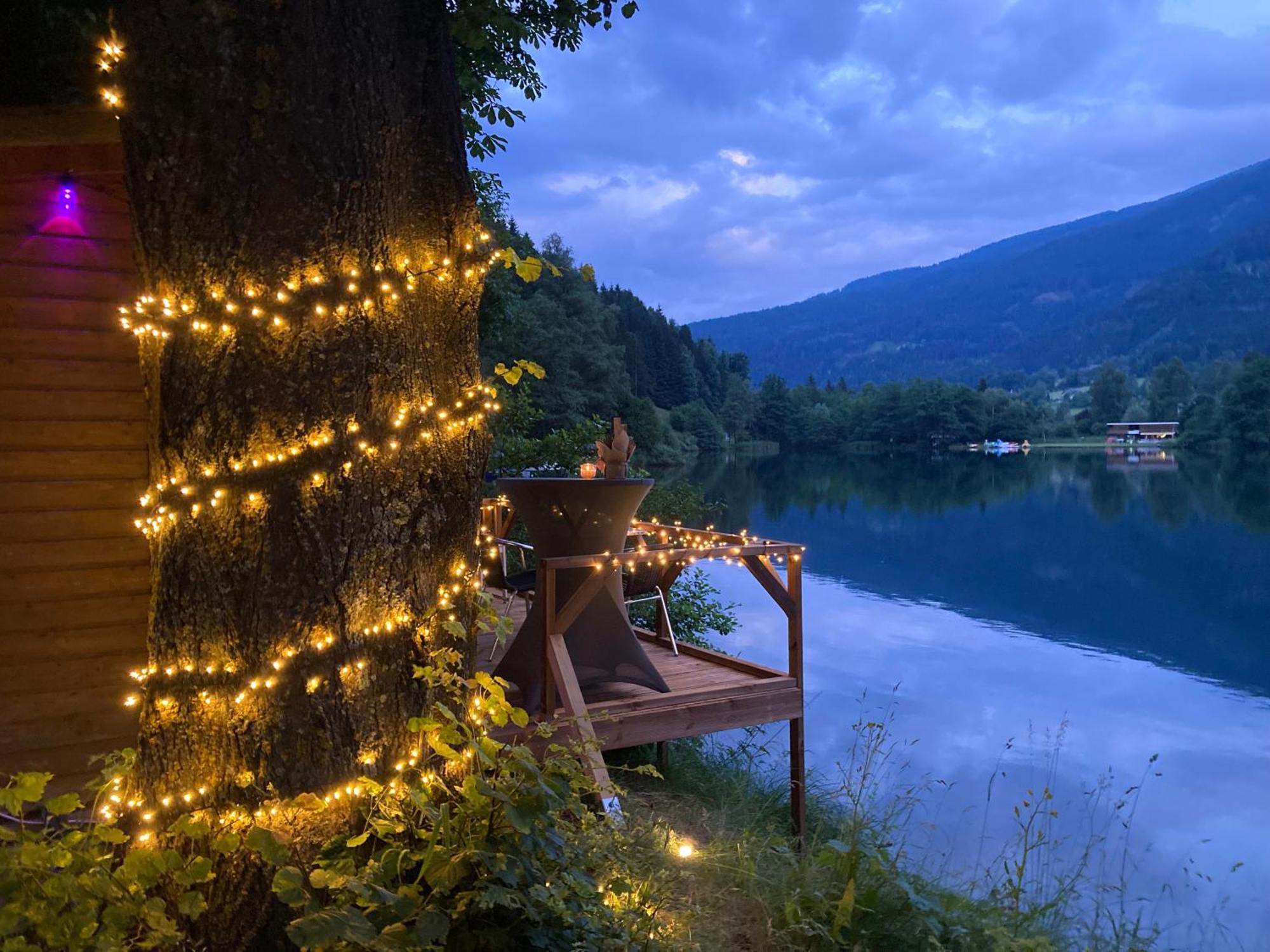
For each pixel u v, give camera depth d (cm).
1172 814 788
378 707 258
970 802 736
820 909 327
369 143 254
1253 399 9731
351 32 251
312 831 244
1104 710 1167
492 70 823
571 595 443
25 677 350
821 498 4472
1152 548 2953
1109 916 403
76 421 354
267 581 244
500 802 254
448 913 233
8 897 217
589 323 4281
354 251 252
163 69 237
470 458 280
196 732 244
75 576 356
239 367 243
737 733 650
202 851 241
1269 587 2275
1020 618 1811
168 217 241
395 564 262
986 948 337
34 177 347
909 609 1817
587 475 476
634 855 328
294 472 246
